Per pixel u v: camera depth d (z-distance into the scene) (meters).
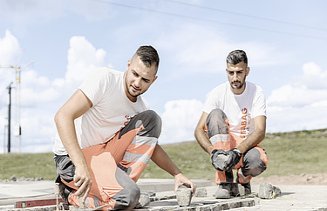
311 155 14.52
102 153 3.26
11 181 9.10
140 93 3.31
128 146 3.36
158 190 6.54
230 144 4.42
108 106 3.30
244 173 4.50
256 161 4.37
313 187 6.57
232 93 4.55
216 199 4.36
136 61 3.23
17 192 5.97
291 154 14.86
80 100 3.18
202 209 3.53
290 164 12.86
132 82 3.25
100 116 3.32
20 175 11.66
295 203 4.17
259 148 4.47
